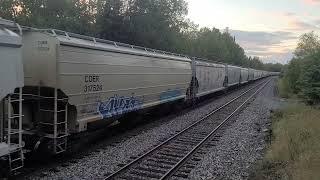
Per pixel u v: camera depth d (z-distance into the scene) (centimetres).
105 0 4509
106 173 1195
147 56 1997
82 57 1360
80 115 1368
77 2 4869
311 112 2186
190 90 3064
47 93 1271
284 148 1424
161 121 2311
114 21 4453
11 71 945
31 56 1243
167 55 2406
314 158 1218
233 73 5350
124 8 4606
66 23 4172
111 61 1585
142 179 1149
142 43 4700
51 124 1252
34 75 1242
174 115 2614
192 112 2800
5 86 925
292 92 4341
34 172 1172
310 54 3216
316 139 1506
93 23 4566
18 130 1034
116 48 1658
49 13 4878
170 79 2423
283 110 2661
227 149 1591
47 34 1228
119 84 1675
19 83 980
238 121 2388
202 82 3384
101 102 1520
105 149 1508
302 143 1468
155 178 1167
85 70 1381
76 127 1346
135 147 1562
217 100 3881
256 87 6794
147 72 2006
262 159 1423
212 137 1838
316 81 2717
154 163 1327
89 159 1347
